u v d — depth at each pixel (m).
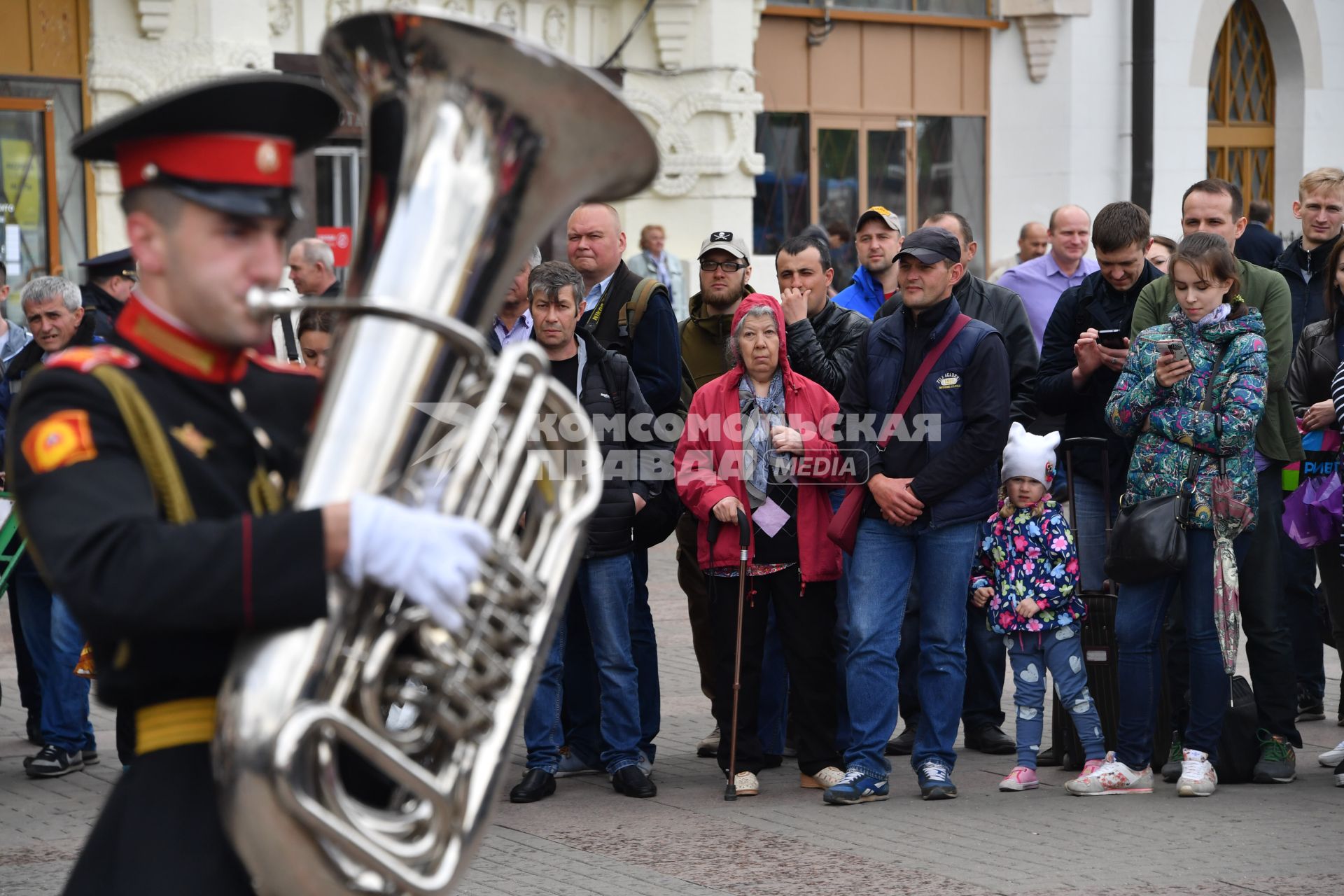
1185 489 6.35
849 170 19.48
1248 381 6.30
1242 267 7.03
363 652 2.44
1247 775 6.76
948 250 6.36
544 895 5.32
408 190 2.52
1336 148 23.75
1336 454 7.18
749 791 6.66
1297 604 7.91
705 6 16.58
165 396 2.66
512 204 2.59
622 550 6.62
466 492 2.59
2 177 13.36
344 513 2.37
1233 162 22.95
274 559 2.34
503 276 2.61
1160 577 6.27
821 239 7.56
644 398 6.99
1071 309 7.42
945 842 5.89
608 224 7.24
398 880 2.40
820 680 6.78
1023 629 6.65
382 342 2.44
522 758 7.41
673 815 6.38
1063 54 20.53
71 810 6.57
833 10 18.92
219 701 2.43
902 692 7.58
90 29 13.62
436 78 2.52
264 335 2.67
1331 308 7.32
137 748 2.71
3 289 8.48
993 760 7.39
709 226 16.95
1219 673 6.44
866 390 6.56
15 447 2.55
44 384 2.56
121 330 2.71
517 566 2.55
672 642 10.03
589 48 16.27
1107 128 20.97
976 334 6.36
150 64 13.77
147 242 2.58
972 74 20.48
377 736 2.42
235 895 2.61
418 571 2.38
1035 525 6.67
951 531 6.38
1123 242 7.16
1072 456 7.16
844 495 6.73
